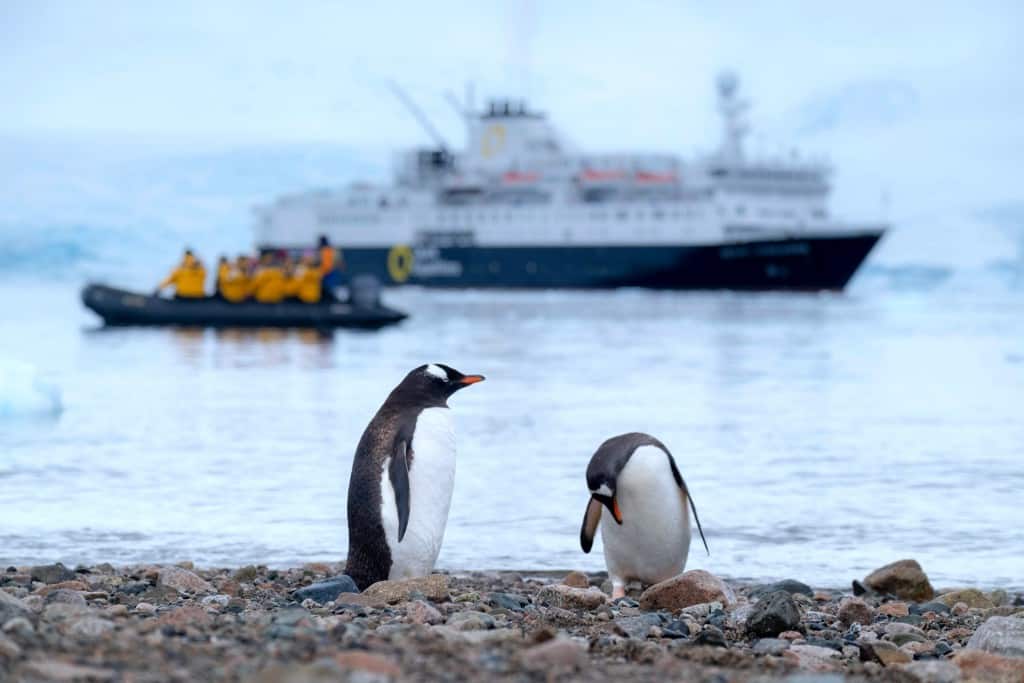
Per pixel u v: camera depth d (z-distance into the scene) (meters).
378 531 13.70
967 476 27.36
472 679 7.71
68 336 79.94
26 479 26.20
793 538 20.69
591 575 17.58
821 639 11.73
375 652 8.42
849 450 31.55
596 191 186.38
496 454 30.17
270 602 12.72
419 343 74.81
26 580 14.15
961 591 15.53
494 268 189.25
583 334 85.38
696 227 176.00
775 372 56.47
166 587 13.54
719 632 11.36
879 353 69.94
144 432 34.31
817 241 167.12
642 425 36.44
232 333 83.44
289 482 26.02
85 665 7.55
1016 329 95.56
